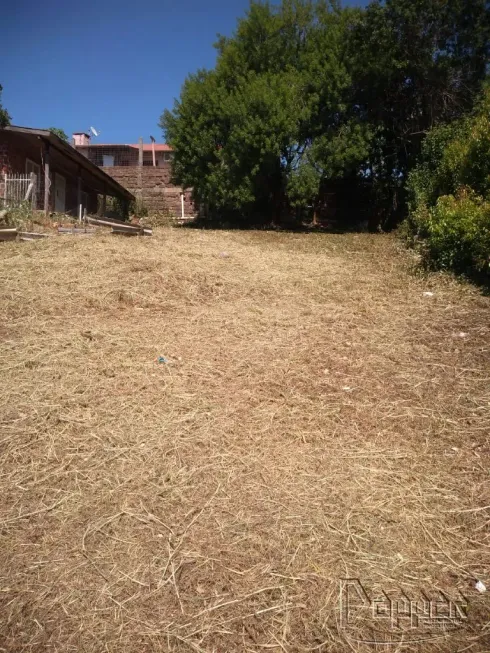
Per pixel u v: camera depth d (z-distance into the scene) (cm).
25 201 1092
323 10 1592
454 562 270
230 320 578
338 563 266
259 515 296
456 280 732
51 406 391
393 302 657
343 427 383
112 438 359
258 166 1486
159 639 226
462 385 439
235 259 875
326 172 1491
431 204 997
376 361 483
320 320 589
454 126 1192
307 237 1340
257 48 1599
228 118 1520
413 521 296
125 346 497
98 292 627
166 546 274
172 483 320
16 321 543
